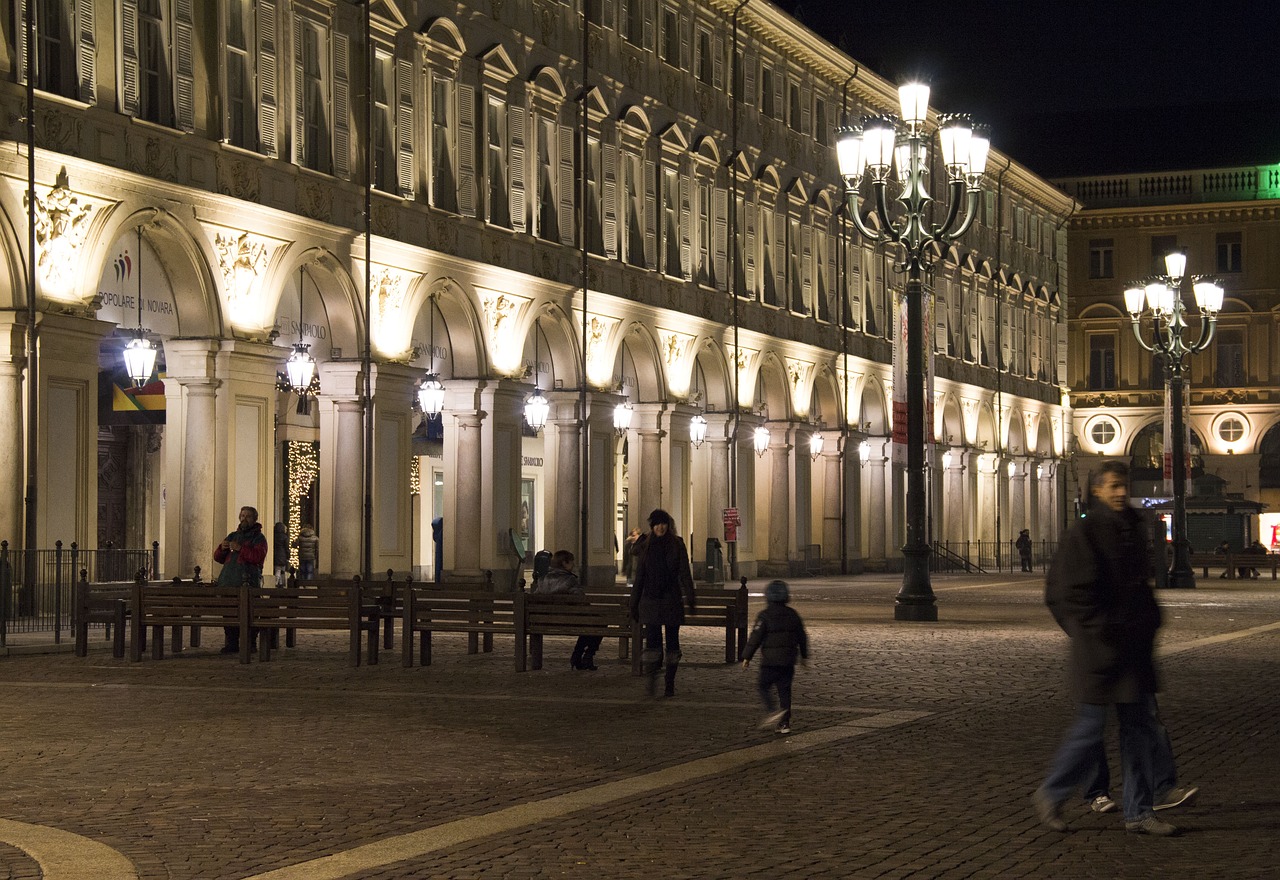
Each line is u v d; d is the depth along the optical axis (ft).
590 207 168.66
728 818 40.34
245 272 120.98
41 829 38.47
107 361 117.19
